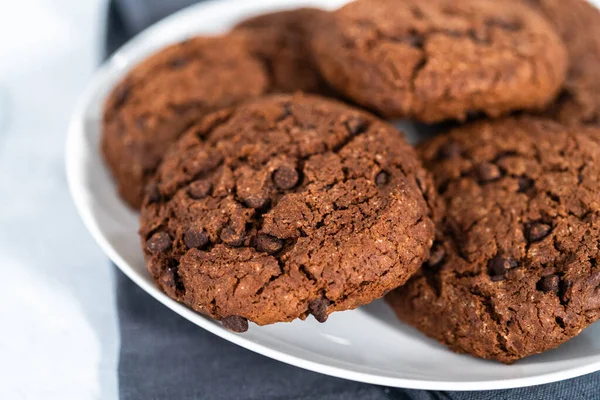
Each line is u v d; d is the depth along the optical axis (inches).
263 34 12.4
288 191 9.8
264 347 9.6
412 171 10.1
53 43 14.0
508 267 9.7
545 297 9.5
